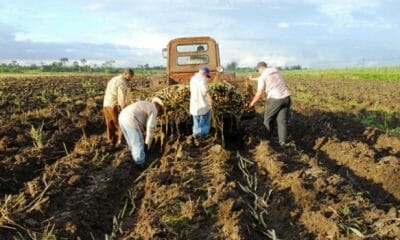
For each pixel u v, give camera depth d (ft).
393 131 27.20
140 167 20.80
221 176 18.35
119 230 14.83
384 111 36.35
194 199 16.65
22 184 19.16
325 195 16.46
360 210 15.37
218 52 27.96
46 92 47.62
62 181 18.34
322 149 24.16
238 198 16.15
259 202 16.34
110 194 17.85
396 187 18.26
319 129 27.50
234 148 24.07
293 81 81.05
